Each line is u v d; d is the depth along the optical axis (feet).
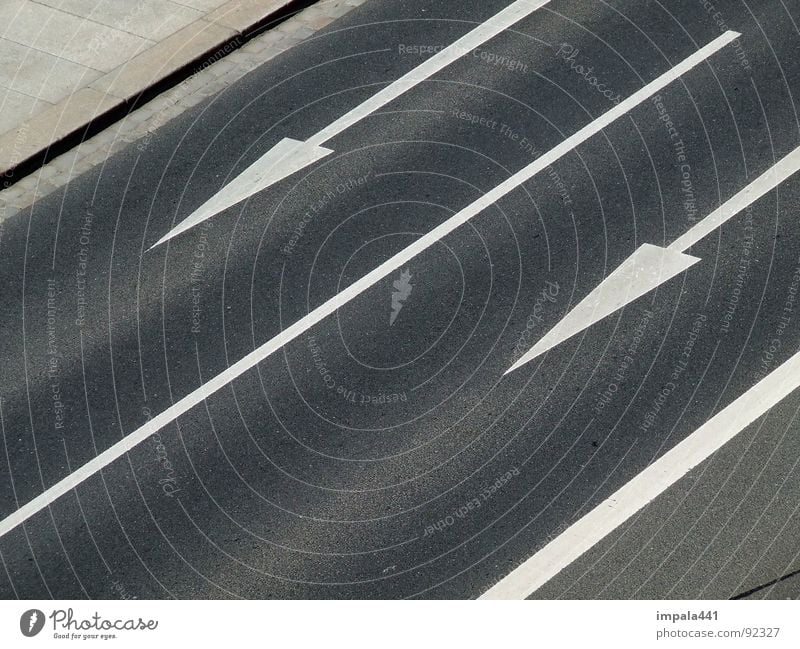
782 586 79.30
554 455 90.22
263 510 88.02
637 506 85.56
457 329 101.40
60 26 135.64
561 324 100.89
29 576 84.58
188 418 95.61
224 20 135.64
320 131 122.93
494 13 137.80
